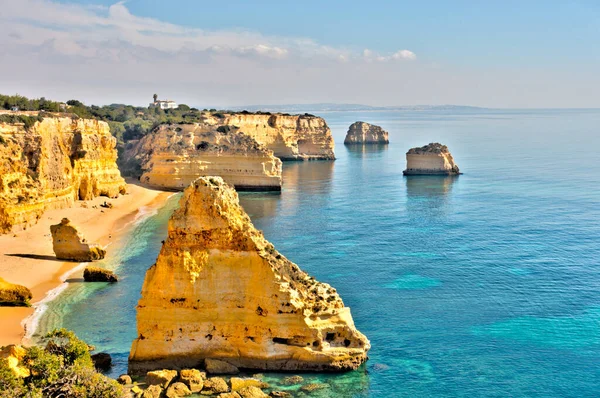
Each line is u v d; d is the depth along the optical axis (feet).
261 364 129.39
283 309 127.85
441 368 136.46
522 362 140.15
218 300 129.39
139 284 198.29
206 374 127.54
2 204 247.91
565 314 169.07
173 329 129.39
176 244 128.98
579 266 213.87
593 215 303.68
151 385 120.16
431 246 244.63
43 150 290.56
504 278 201.05
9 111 304.09
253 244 128.67
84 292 190.08
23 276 203.82
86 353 124.36
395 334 155.02
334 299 133.28
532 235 262.26
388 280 199.52
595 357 142.92
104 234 275.18
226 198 129.90
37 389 106.73
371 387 126.41
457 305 176.14
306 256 229.45
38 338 152.56
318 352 129.08
